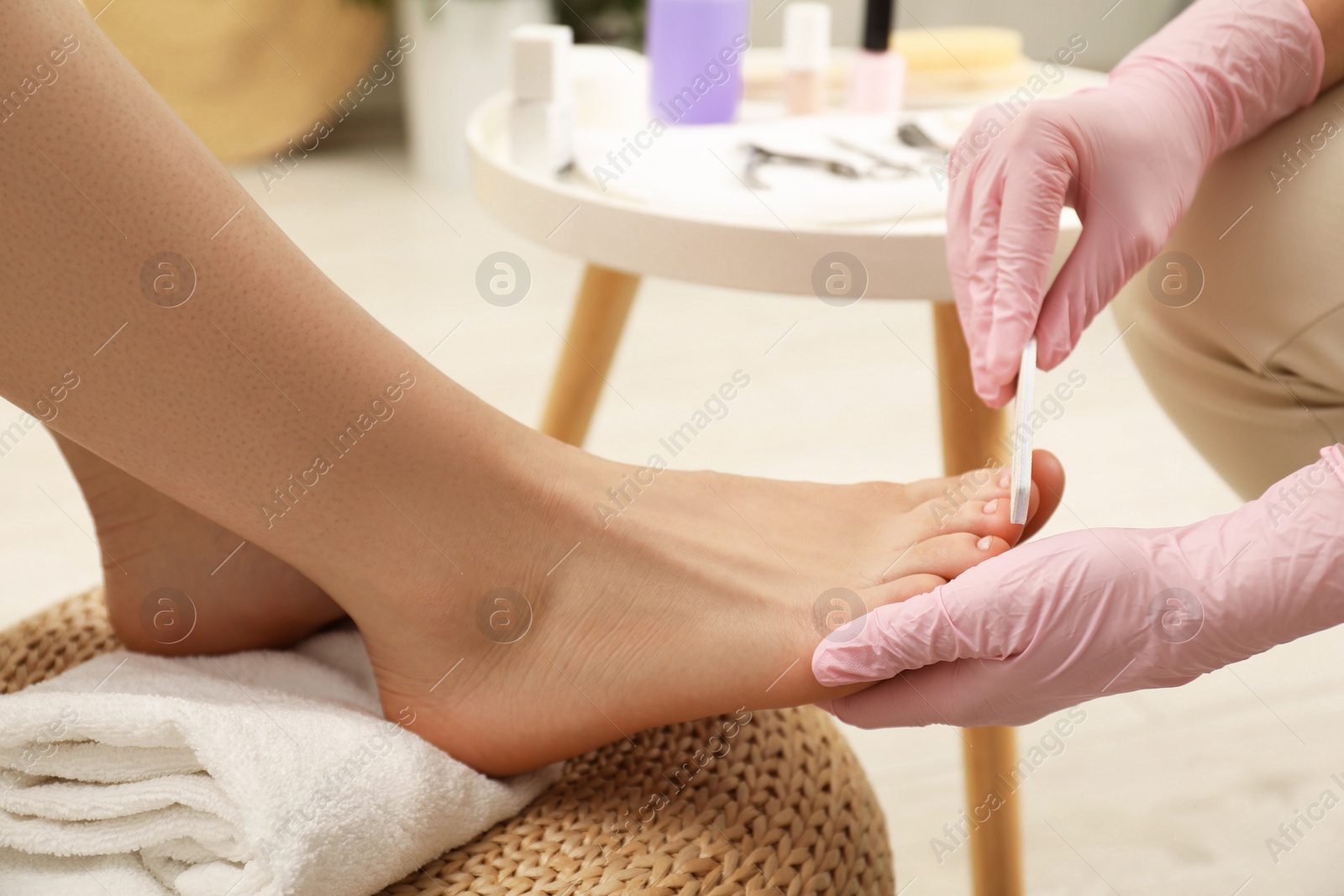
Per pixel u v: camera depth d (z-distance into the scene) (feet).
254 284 1.29
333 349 1.35
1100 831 2.65
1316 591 1.39
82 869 1.42
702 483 1.90
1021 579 1.45
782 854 1.52
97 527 1.73
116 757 1.41
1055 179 1.67
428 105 7.18
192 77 7.05
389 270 6.02
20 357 1.26
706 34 2.97
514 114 2.57
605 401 4.73
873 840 1.65
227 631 1.78
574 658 1.58
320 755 1.38
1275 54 1.80
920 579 1.63
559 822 1.58
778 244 1.94
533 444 1.63
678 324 5.65
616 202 2.06
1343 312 1.63
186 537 1.73
